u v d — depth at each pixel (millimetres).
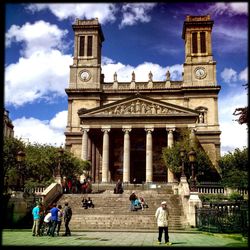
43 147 55406
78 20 86625
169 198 40219
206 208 28078
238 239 19531
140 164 73875
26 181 45344
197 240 19188
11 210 30891
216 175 58625
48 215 23312
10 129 68562
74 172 57906
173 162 56969
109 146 74750
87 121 69125
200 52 83000
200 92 80500
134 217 32719
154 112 68438
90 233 25516
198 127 78562
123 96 82750
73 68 84375
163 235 23266
